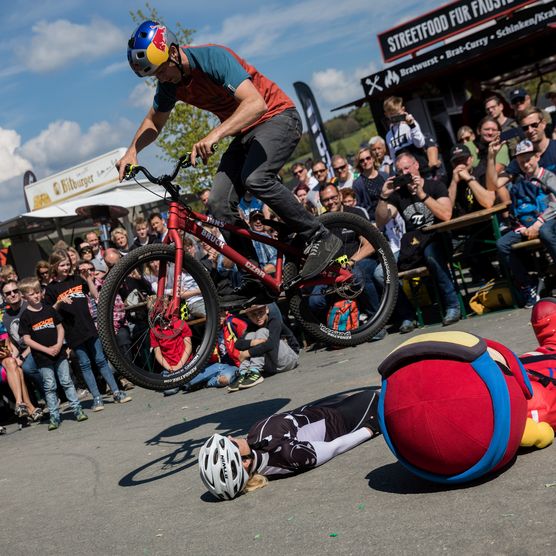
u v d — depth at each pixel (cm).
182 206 449
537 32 1212
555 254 739
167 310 447
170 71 436
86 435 769
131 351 930
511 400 342
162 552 367
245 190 466
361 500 371
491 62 1402
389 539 313
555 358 399
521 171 789
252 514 391
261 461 434
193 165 423
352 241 541
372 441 472
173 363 547
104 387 1044
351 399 484
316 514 366
